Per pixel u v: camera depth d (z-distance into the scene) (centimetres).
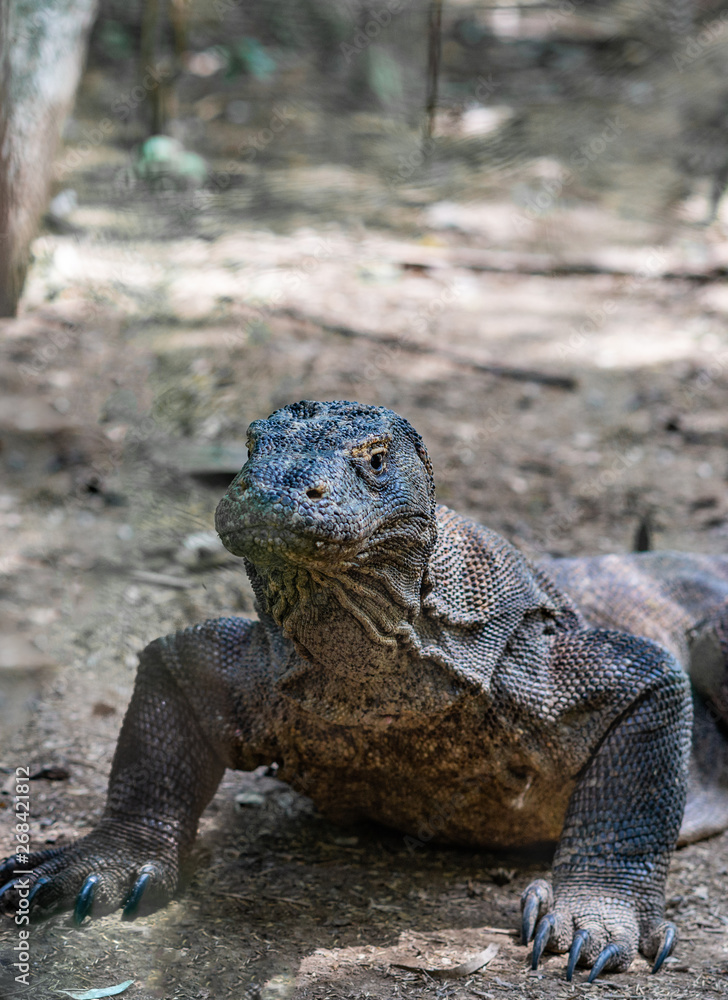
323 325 1709
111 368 1466
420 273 1975
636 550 977
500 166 2445
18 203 1488
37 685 864
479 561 609
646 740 613
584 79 2825
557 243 2142
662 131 2608
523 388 1569
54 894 579
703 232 2216
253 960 545
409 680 572
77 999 495
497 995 523
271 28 2997
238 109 2683
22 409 1346
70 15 1531
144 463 1250
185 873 623
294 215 2144
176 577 1051
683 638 775
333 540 476
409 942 574
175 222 1995
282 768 640
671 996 532
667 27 2939
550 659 631
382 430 529
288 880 640
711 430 1466
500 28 3173
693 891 666
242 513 470
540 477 1326
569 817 616
